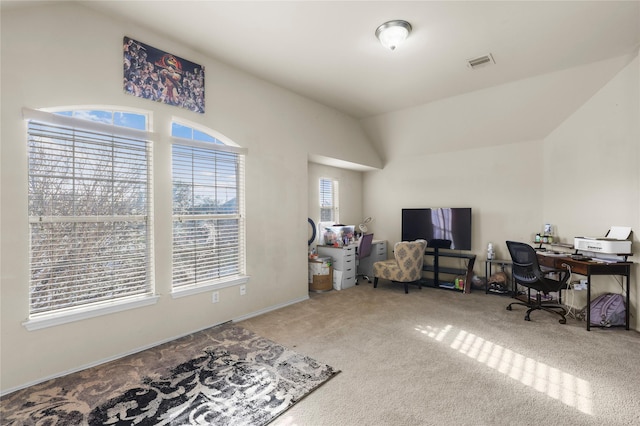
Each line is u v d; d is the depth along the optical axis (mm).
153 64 2758
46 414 1824
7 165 2055
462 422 1753
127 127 2598
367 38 2861
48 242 2244
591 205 3607
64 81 2279
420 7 2406
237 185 3523
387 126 5328
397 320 3457
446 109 4578
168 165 2887
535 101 3939
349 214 6137
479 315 3625
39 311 2195
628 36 2797
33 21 2160
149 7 2406
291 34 2795
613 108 3299
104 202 2510
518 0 2322
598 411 1843
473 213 5105
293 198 4137
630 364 2412
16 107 2084
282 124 3992
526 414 1820
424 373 2299
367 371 2328
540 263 3807
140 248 2725
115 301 2553
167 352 2641
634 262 3094
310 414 1831
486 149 4973
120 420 1770
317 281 4734
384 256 5957
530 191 4598
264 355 2580
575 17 2533
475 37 2836
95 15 2438
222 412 1839
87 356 2383
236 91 3457
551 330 3139
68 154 2334
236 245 3510
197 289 3084
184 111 2996
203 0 2318
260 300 3711
